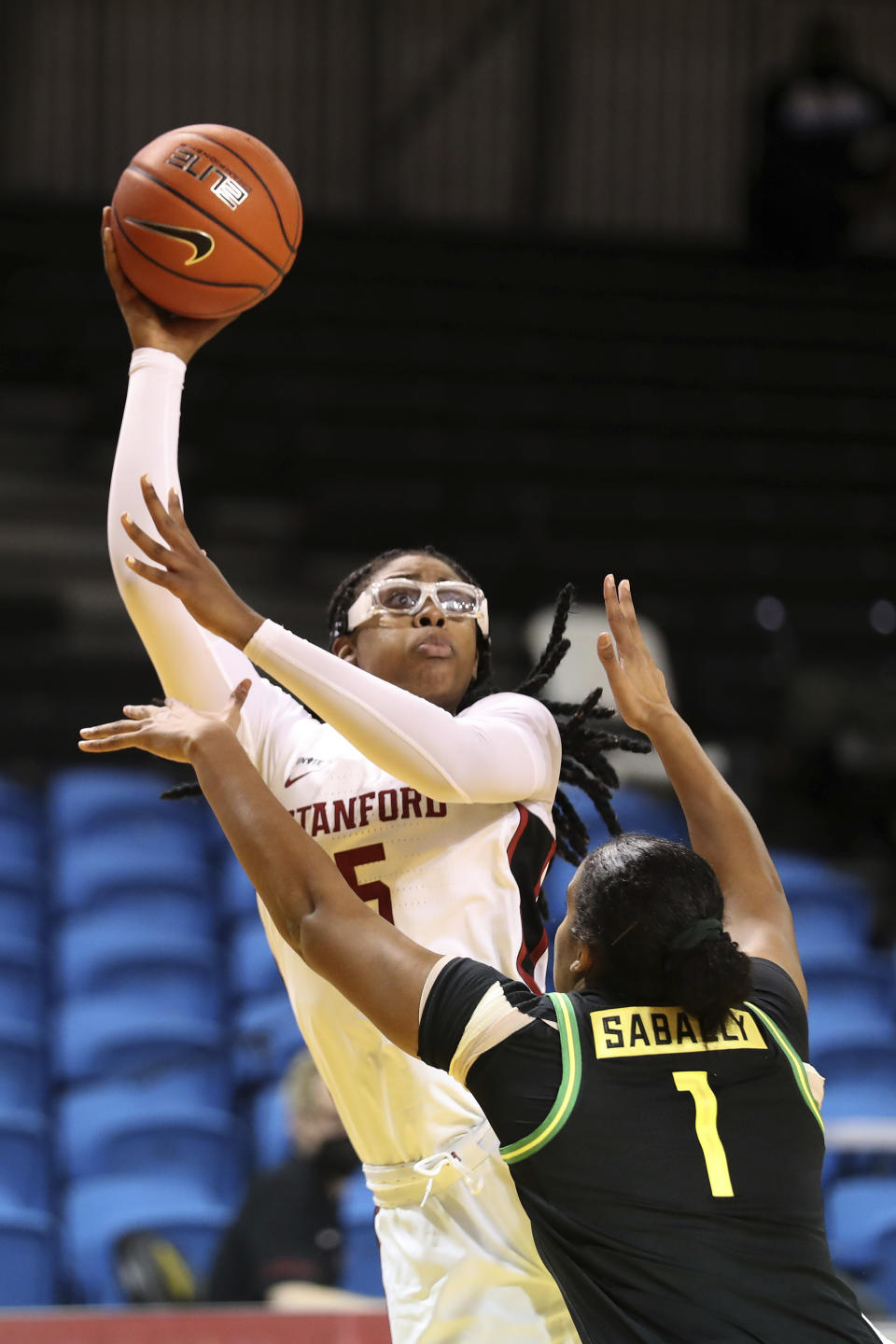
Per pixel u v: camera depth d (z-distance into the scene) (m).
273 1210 11.32
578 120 34.97
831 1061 16.31
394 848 6.14
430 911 6.09
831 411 31.06
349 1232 11.91
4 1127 13.49
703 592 27.25
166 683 6.38
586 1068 5.31
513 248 32.88
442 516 27.55
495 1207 5.89
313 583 26.75
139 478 6.22
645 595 26.98
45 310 29.28
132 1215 12.91
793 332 32.28
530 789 5.92
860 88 32.09
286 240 6.55
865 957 19.72
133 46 33.25
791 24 35.56
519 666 23.92
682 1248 5.12
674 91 35.28
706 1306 5.04
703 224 35.38
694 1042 5.43
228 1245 11.34
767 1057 5.48
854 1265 13.29
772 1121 5.39
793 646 26.38
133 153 33.22
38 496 27.00
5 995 16.92
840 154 32.03
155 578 5.48
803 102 32.03
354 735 5.51
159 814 20.97
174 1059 15.70
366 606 6.46
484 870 6.13
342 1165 11.36
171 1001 17.25
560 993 5.78
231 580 26.55
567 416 29.89
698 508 28.70
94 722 24.00
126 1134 13.97
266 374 29.44
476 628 6.68
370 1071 6.07
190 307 6.45
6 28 32.62
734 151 35.44
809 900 20.25
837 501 29.28
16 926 18.64
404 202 34.34
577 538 27.80
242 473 27.75
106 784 21.56
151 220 6.32
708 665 25.69
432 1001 5.38
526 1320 5.77
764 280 32.88
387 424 29.20
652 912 5.49
